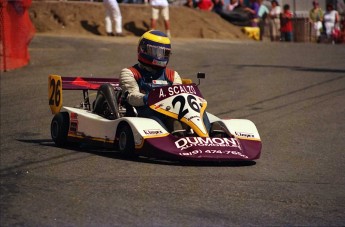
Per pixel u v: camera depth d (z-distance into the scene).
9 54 69.81
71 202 24.83
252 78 63.69
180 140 30.67
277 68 70.31
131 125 31.39
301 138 39.41
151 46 33.94
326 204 24.81
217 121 33.28
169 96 32.44
